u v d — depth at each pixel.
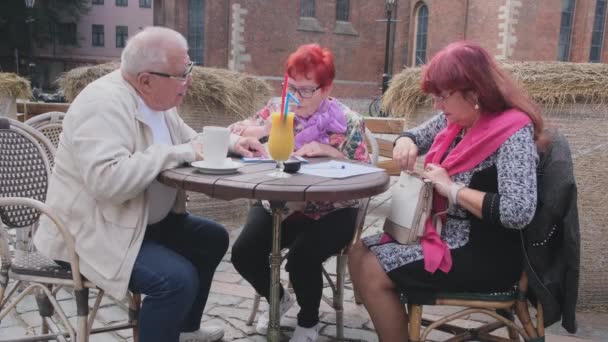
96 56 44.94
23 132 2.47
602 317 3.08
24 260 2.20
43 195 2.50
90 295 3.19
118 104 2.05
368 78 25.95
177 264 2.00
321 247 2.40
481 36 21.28
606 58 22.25
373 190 1.87
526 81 3.01
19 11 38.81
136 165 1.94
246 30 23.42
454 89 1.99
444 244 2.03
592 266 3.13
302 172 2.08
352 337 2.76
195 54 26.12
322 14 24.69
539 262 1.92
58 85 4.79
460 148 2.08
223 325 2.87
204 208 4.68
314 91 2.56
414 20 24.72
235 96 4.57
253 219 2.59
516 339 2.25
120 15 44.94
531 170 1.90
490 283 2.01
